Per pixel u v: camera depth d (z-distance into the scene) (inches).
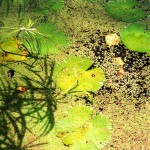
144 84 40.7
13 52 43.4
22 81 41.1
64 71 40.7
